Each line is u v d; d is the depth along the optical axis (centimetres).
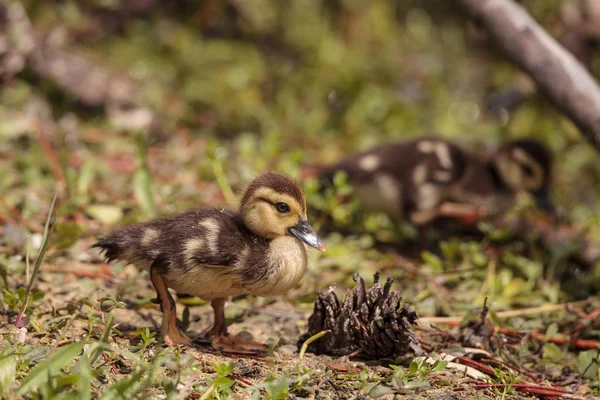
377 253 1131
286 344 822
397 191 1203
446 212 1249
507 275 1046
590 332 900
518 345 853
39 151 1305
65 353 622
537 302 991
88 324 761
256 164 1270
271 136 1290
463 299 981
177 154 1414
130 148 1398
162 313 825
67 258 980
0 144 1312
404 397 709
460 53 2059
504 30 1179
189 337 813
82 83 1552
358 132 1592
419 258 1171
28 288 753
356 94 1708
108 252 795
